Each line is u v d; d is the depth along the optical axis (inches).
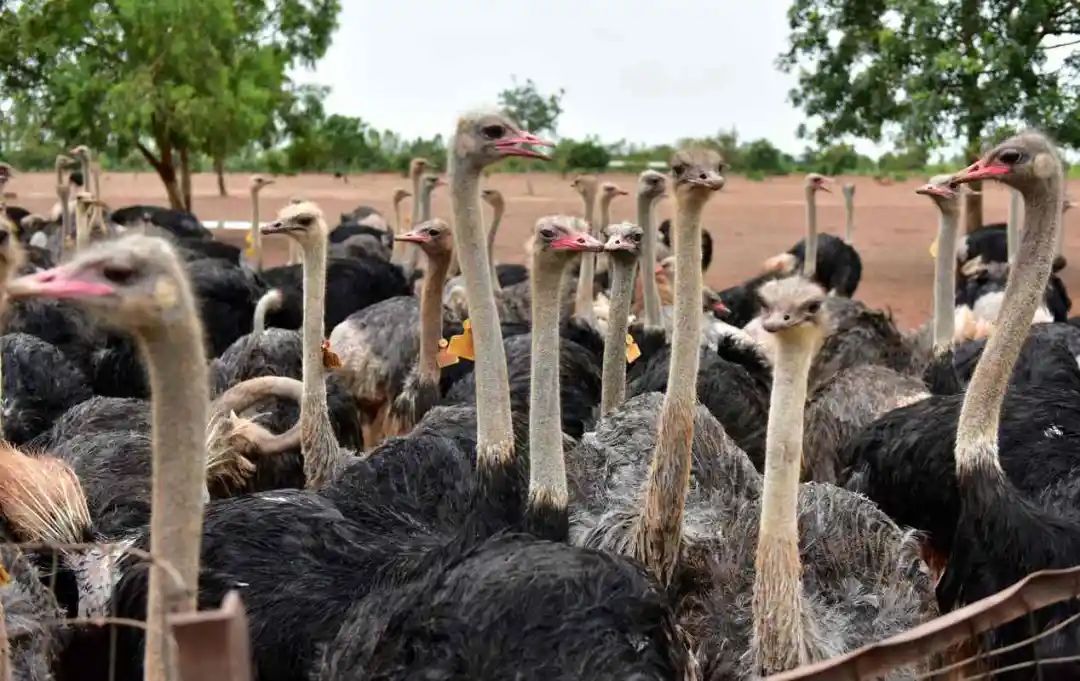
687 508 253.3
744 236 1306.6
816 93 888.3
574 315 448.8
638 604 173.6
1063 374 339.6
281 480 320.5
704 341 420.5
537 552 181.9
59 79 996.6
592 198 719.7
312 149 1939.0
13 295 136.6
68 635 223.1
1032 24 746.8
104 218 778.8
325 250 314.2
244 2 1163.9
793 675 133.6
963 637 140.0
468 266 234.7
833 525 241.0
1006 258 578.2
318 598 211.0
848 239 847.7
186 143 1051.9
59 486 240.7
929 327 458.3
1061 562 224.8
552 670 164.2
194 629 99.8
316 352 311.6
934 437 273.0
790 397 193.0
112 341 400.8
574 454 276.2
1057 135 738.2
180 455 143.3
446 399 356.2
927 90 764.6
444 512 250.8
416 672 169.3
